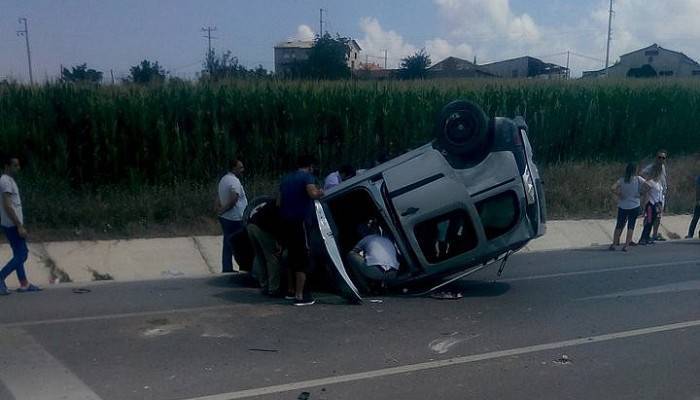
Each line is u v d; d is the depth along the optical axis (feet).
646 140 76.79
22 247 32.07
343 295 31.04
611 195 62.49
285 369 21.43
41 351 22.59
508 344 24.67
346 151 58.80
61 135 49.34
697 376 21.77
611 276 38.32
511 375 21.42
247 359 22.30
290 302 30.55
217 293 32.53
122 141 50.52
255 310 28.94
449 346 24.27
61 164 48.60
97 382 19.86
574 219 57.82
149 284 35.14
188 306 29.48
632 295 33.17
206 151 53.47
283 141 56.54
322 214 30.45
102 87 54.34
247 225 31.96
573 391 20.20
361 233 33.35
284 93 57.11
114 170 50.44
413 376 21.08
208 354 22.71
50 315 27.45
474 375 21.31
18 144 47.98
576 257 45.85
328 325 26.73
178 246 43.09
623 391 20.31
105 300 30.60
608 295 33.12
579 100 72.74
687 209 64.64
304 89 59.00
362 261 31.81
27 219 42.75
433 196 31.60
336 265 30.17
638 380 21.27
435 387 20.18
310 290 33.40
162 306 29.43
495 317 28.53
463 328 26.68
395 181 32.07
